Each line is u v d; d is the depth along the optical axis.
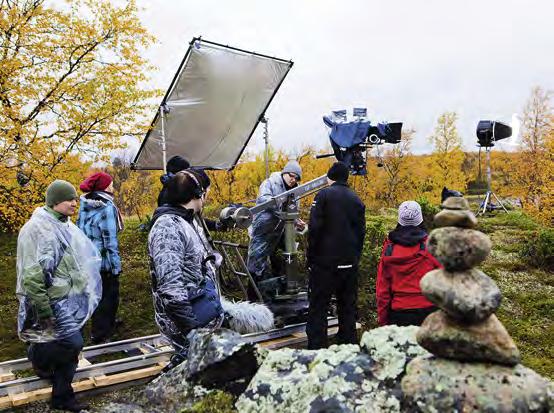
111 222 4.97
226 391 2.13
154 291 3.46
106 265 4.91
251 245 5.49
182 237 3.38
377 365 1.86
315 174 22.08
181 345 3.42
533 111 19.86
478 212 13.39
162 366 4.02
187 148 7.26
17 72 6.70
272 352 2.11
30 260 3.27
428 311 3.75
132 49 7.36
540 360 4.68
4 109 6.46
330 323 5.16
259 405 1.89
